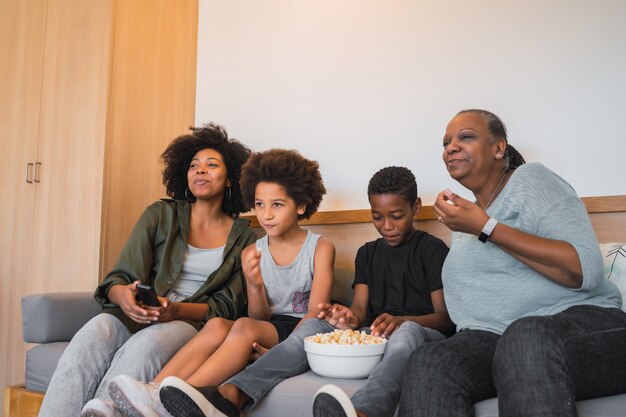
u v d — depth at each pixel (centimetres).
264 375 124
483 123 132
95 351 148
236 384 120
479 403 102
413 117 204
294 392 120
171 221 188
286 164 172
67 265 237
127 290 157
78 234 236
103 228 232
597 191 173
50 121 252
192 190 196
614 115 172
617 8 174
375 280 171
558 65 182
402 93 208
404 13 210
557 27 183
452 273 129
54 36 257
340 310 150
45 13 262
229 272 183
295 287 168
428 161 200
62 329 172
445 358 103
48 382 163
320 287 162
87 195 236
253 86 241
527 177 120
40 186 251
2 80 272
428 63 204
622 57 172
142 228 184
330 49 224
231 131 245
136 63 250
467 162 131
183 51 271
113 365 145
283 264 171
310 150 225
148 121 253
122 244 239
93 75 242
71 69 249
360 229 206
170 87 264
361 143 214
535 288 114
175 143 209
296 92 231
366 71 216
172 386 108
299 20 233
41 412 140
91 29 245
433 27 204
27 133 259
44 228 246
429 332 139
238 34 248
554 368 89
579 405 96
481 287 121
